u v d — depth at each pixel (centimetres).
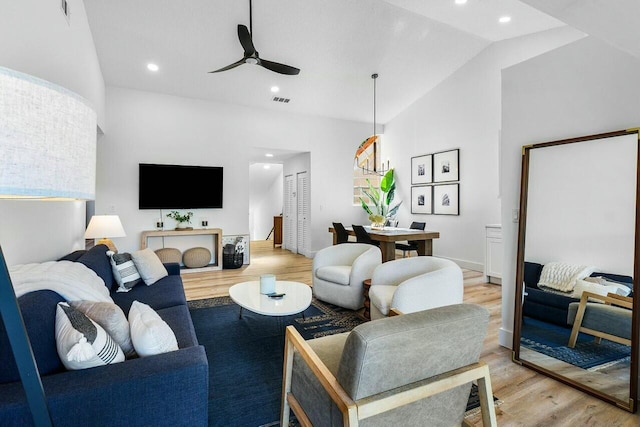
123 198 513
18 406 96
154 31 388
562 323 213
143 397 112
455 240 571
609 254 192
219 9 360
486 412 126
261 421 168
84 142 77
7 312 69
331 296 346
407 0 361
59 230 257
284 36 415
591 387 191
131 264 288
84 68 331
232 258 557
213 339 267
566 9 146
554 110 222
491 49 494
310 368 138
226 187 587
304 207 701
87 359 108
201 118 565
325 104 620
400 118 690
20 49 175
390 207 721
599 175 199
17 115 60
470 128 538
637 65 184
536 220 230
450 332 112
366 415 103
